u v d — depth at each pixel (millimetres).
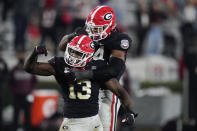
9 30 40469
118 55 16453
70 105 16016
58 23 36438
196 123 24953
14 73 28469
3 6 39750
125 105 16391
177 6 38969
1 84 28562
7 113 30797
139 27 38219
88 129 16062
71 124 16031
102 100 17234
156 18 37500
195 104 25031
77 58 15648
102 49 16688
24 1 38781
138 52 38312
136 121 28719
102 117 17094
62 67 15727
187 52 28312
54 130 28656
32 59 15453
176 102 30312
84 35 16016
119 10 36750
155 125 28641
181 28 35094
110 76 15922
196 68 24938
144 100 28781
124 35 16734
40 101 29031
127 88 24547
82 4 34969
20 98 28500
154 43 37500
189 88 25125
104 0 35938
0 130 28375
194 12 35562
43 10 37438
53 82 34531
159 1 38125
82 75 15758
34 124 28953
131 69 36438
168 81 35031
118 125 24047
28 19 38906
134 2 39000
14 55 37875
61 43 17219
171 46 38500
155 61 36500
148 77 36438
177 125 25281
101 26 16297
